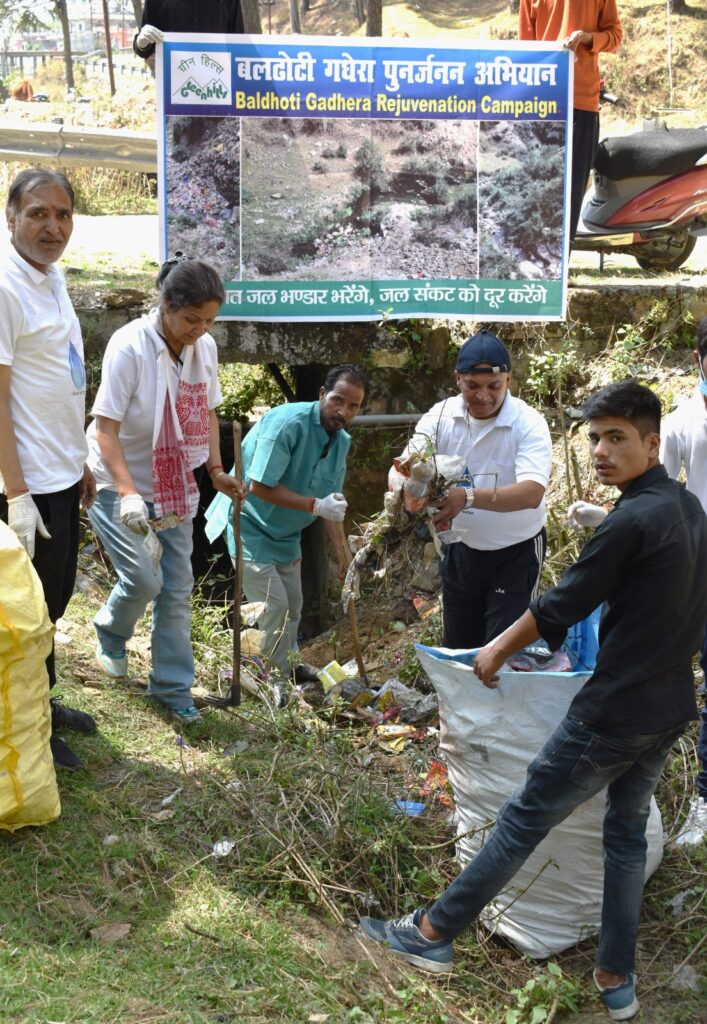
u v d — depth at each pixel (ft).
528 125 20.48
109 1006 9.30
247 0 39.32
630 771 10.60
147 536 12.85
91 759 13.14
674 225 23.39
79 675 15.24
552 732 11.44
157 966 10.02
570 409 21.83
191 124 19.56
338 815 12.66
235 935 10.62
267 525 17.44
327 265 20.52
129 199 39.83
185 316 13.04
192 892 11.21
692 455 13.16
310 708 16.42
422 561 14.51
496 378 13.35
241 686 16.24
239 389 26.66
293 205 20.15
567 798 10.39
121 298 21.27
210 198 19.89
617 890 10.67
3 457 11.48
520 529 14.03
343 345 21.54
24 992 9.25
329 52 19.67
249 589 17.89
